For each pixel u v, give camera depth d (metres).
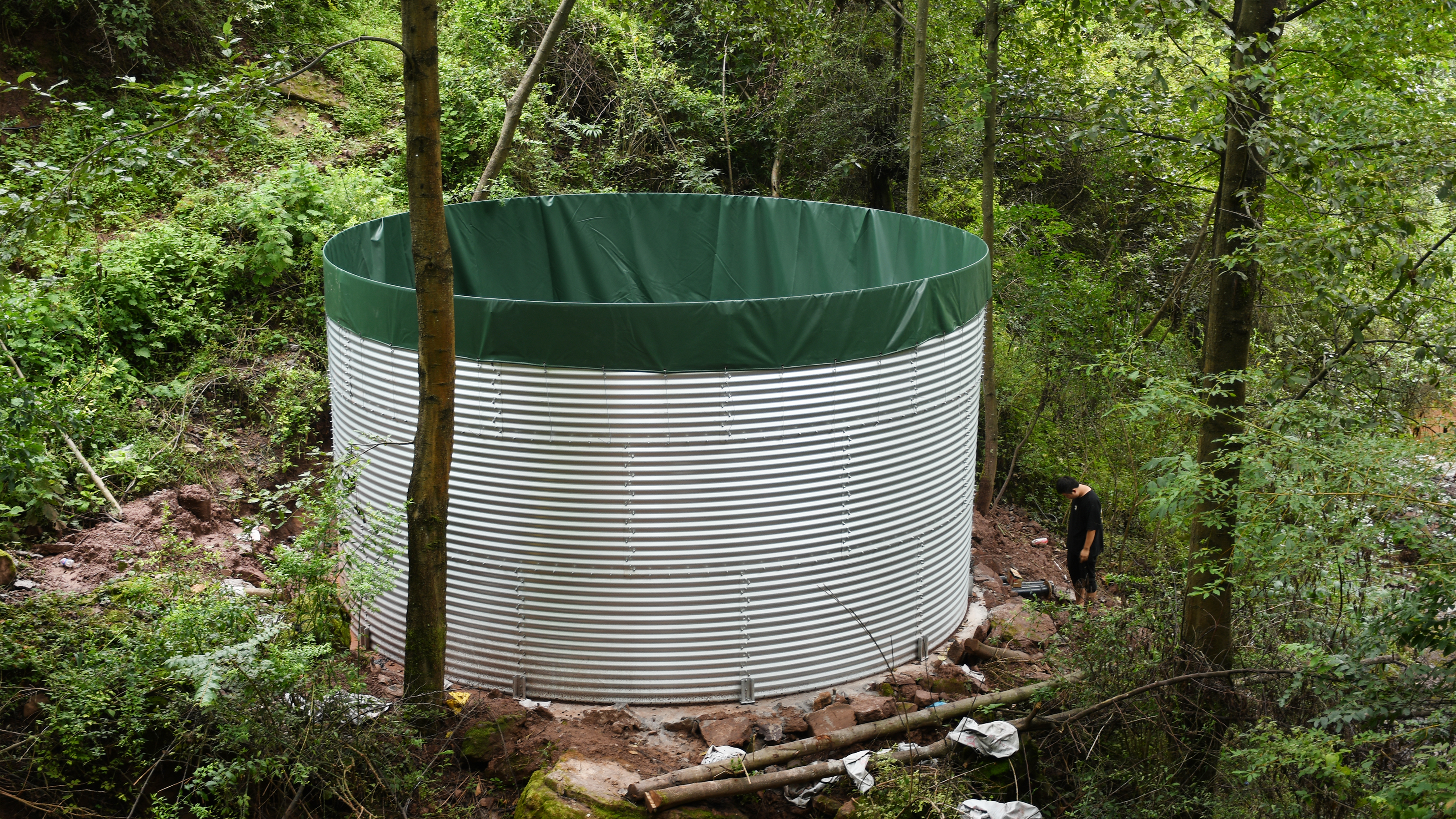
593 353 6.44
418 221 5.68
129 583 6.77
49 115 11.72
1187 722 6.60
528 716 6.62
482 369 6.62
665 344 6.42
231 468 9.29
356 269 8.87
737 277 11.29
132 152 5.81
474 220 10.41
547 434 6.62
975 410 8.18
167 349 10.48
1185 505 5.61
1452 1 7.31
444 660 6.46
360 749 5.52
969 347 7.79
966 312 7.65
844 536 7.07
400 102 14.97
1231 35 6.45
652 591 6.79
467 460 6.81
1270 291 10.52
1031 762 6.57
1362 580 6.00
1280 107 6.55
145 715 5.46
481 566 6.94
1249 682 6.49
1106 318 13.71
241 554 8.20
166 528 7.77
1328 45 8.23
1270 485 5.64
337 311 7.54
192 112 5.66
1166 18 6.55
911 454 7.30
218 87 5.70
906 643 7.62
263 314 11.11
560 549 6.77
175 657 5.18
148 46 13.13
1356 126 6.12
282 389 10.24
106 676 5.43
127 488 8.46
